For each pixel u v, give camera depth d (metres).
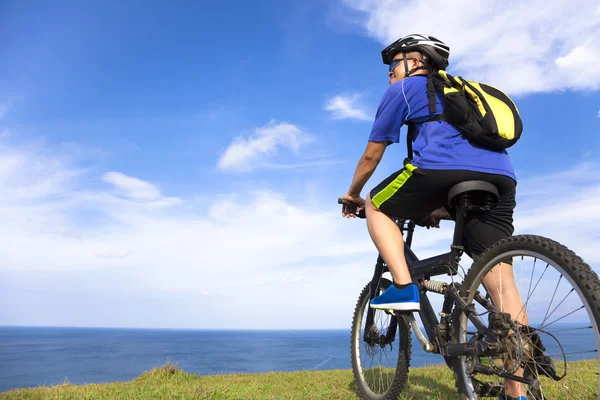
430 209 2.60
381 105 2.59
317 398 4.03
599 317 1.60
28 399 4.23
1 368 165.50
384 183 2.65
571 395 1.98
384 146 2.64
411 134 2.62
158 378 6.82
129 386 5.62
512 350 2.04
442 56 2.66
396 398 3.14
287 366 146.25
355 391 4.27
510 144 2.31
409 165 2.40
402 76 2.71
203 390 4.21
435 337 2.59
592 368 1.86
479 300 2.33
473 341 2.29
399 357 3.09
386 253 2.74
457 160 2.29
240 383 6.23
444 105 2.37
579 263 1.76
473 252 2.62
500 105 2.33
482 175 2.28
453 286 2.49
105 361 192.12
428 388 4.34
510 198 2.44
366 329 3.59
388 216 2.80
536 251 1.99
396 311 2.78
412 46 2.64
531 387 2.06
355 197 3.06
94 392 4.58
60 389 5.36
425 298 2.84
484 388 2.36
